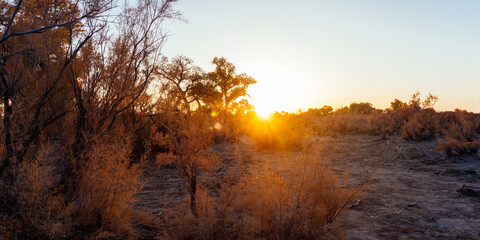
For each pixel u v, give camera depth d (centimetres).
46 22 438
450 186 690
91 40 462
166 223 364
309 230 351
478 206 540
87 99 443
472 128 1267
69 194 395
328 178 380
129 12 475
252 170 390
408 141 1402
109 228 378
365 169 902
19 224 329
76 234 357
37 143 442
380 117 2039
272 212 349
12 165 340
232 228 346
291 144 1262
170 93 570
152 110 583
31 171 348
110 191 406
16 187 338
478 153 1039
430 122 1469
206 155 402
